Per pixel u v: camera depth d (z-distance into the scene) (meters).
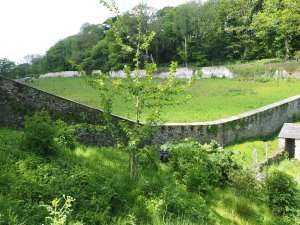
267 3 50.38
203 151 14.45
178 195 10.39
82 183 9.38
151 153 11.71
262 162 18.91
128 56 63.22
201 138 20.88
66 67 82.25
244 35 68.81
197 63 69.50
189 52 72.94
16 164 9.42
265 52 67.81
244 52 70.44
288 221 11.65
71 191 8.77
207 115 27.11
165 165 14.51
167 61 74.88
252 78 47.78
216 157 14.37
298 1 45.41
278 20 53.38
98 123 15.63
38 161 9.98
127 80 10.53
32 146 10.74
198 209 10.07
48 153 10.80
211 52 74.50
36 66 89.00
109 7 10.63
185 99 10.89
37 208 7.64
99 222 7.96
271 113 28.23
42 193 8.31
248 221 10.78
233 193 12.72
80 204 8.43
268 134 27.86
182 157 13.69
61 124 13.24
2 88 13.35
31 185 8.51
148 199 9.63
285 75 47.78
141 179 10.77
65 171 9.80
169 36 74.00
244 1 69.31
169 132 19.09
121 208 8.89
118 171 11.25
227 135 23.05
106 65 68.50
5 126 13.38
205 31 73.81
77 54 79.81
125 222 8.06
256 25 57.53
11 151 10.14
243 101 33.59
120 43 10.76
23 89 13.80
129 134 10.68
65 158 10.89
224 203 11.61
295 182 13.43
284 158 22.17
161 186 10.89
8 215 7.00
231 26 70.19
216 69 55.03
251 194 13.14
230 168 14.19
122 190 9.67
